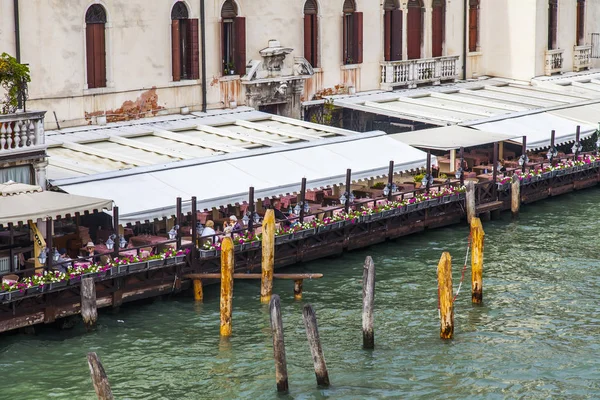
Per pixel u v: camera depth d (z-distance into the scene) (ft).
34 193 120.06
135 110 162.50
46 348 116.57
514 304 132.26
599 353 117.80
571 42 227.61
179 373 112.57
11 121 125.49
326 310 129.70
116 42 158.61
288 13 181.27
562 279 141.08
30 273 122.62
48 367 112.68
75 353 115.85
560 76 220.64
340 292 135.54
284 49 179.11
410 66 201.16
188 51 168.66
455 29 211.00
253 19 176.35
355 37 191.72
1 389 108.06
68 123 154.51
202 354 116.98
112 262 123.85
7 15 144.77
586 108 198.39
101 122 157.99
